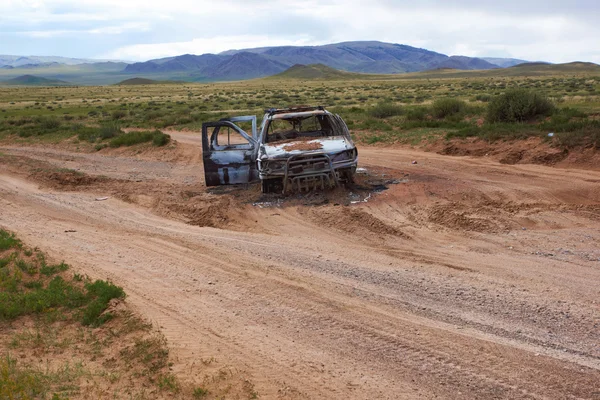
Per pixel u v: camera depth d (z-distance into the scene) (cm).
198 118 4122
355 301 649
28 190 1584
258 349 542
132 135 2555
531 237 870
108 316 623
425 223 989
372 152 1873
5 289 719
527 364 483
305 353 530
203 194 1345
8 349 551
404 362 503
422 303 631
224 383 473
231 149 1353
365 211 1084
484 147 1667
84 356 536
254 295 688
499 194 1146
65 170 1888
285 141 1262
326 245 898
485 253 804
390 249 855
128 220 1166
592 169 1323
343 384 471
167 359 520
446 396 445
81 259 867
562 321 557
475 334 547
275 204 1186
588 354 492
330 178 1224
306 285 710
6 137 3406
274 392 459
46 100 11769
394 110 3162
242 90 13862
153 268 819
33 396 450
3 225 1145
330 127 1370
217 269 799
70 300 670
